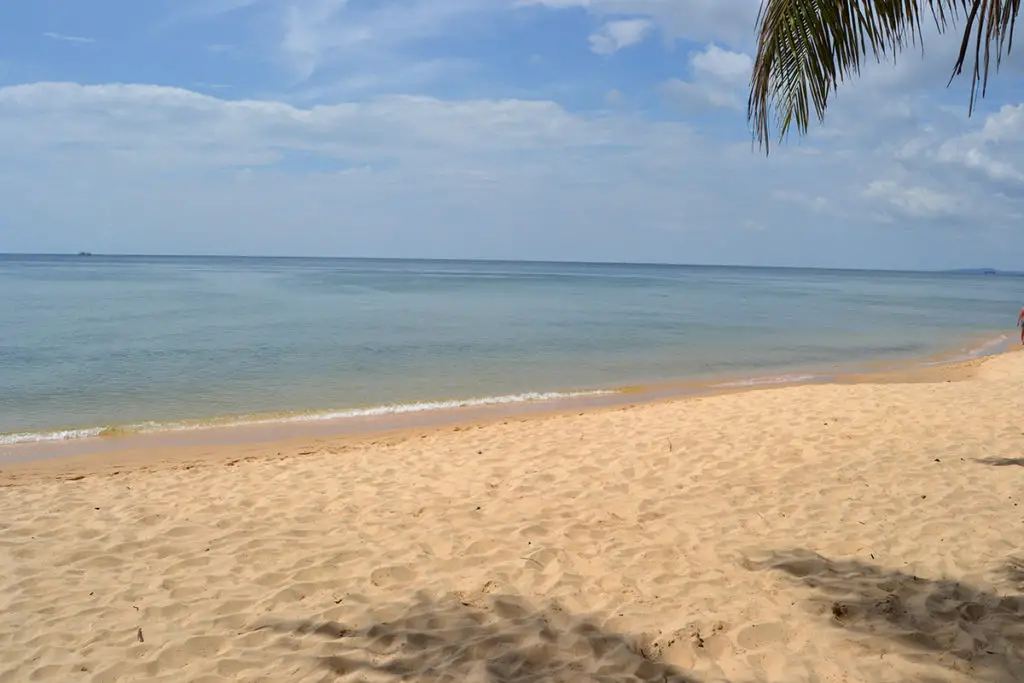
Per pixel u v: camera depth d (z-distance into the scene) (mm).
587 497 6016
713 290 66562
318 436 9617
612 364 17094
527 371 15906
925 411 8953
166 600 4180
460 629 3816
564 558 4742
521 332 23906
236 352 17797
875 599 4043
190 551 4922
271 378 14516
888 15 4062
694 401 10492
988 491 5875
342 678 3354
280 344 19453
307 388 13547
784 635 3699
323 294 45281
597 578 4430
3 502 6023
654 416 9383
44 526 5410
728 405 9914
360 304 36406
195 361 16391
